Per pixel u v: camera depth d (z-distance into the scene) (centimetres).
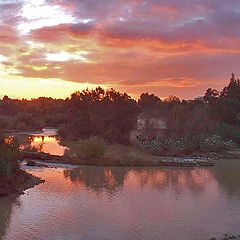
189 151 6875
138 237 2408
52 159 5606
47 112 17712
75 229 2536
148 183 4147
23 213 2875
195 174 4797
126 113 9531
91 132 9612
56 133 11956
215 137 7412
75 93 10506
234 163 5881
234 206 3203
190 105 11800
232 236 2425
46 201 3241
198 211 3033
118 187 3894
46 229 2520
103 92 10456
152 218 2820
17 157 4150
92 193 3584
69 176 4444
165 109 10512
